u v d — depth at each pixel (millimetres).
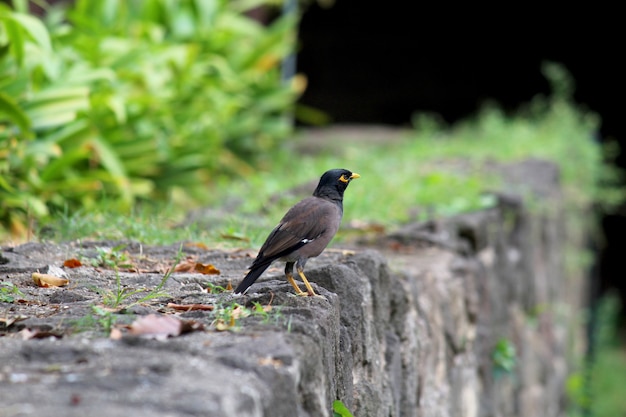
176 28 16016
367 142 24391
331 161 16484
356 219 10750
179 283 6859
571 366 19828
